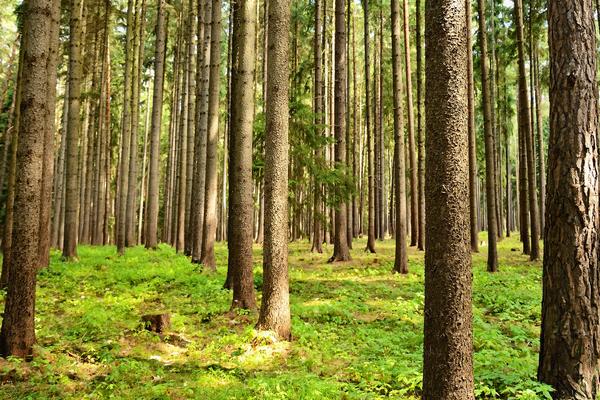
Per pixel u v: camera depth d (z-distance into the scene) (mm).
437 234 4293
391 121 37125
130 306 10203
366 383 6023
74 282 12773
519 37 19219
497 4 28375
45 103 7191
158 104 23203
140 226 37562
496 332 7918
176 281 13133
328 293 12172
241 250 10000
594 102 5266
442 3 4387
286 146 8422
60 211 28750
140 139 48906
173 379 6465
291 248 25875
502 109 33000
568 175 5199
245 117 10109
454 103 4324
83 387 6039
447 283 4223
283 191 8328
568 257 5141
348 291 12336
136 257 18750
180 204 23484
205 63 17703
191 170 22844
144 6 26484
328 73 28516
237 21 14148
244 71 10180
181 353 7629
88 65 27906
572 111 5230
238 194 10062
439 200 4297
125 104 22516
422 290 12602
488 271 15852
